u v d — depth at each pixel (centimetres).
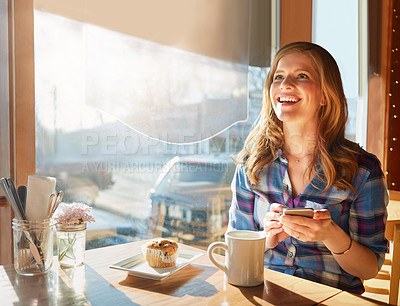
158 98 177
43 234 94
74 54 155
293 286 90
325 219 101
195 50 188
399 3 315
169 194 190
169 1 177
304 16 239
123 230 176
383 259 120
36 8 146
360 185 120
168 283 90
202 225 205
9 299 80
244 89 210
